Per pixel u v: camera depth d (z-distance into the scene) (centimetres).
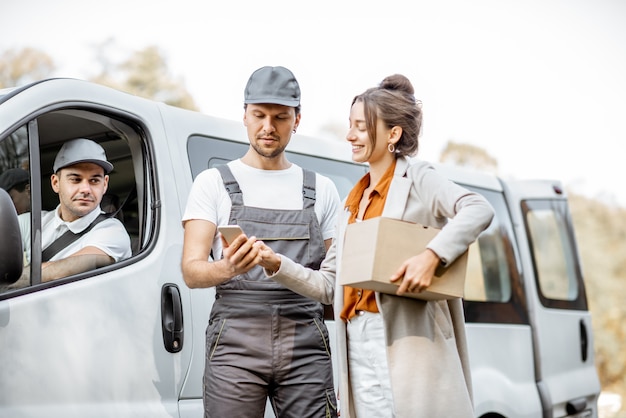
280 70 326
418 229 280
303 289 308
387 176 302
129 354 336
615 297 2042
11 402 301
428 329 290
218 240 332
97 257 345
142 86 2091
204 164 398
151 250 357
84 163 354
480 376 504
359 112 302
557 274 613
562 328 585
